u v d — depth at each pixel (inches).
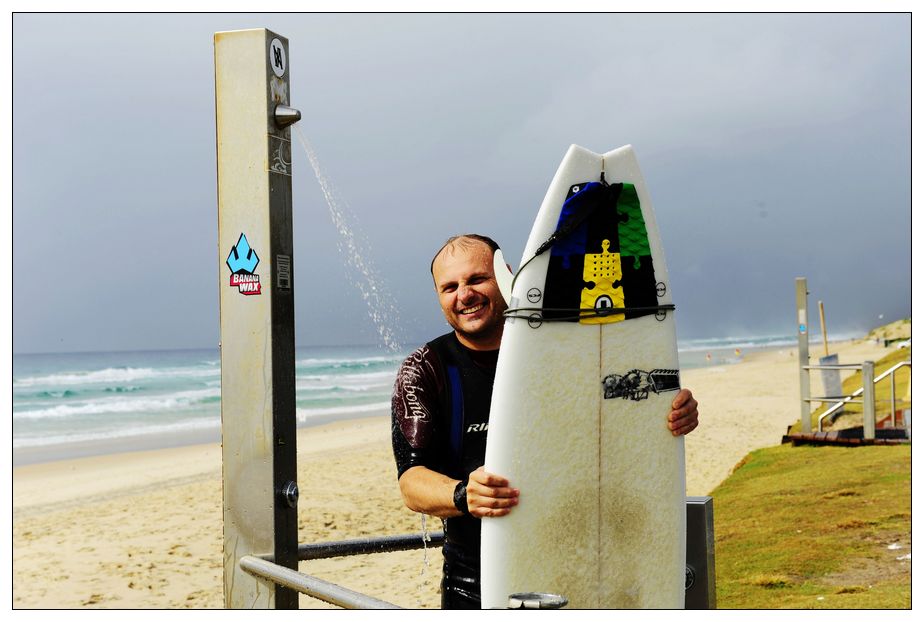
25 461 757.9
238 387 108.3
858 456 393.1
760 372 1369.3
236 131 107.9
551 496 95.0
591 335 96.7
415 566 335.3
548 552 94.9
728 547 286.4
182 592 337.1
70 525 467.5
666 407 100.5
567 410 95.6
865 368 422.3
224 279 109.1
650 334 99.5
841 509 308.2
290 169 110.8
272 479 106.4
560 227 94.3
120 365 1918.1
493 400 94.3
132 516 491.5
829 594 225.6
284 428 108.4
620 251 97.6
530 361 94.3
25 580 353.4
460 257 100.3
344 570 331.0
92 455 794.8
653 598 99.3
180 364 1924.2
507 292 96.1
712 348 2516.0
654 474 99.7
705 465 519.2
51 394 1327.5
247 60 107.2
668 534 100.3
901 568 240.1
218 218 109.0
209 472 666.8
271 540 106.5
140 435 940.0
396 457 102.6
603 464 97.3
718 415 792.9
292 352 110.5
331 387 1314.0
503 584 93.3
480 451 100.6
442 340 103.5
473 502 93.6
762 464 420.8
